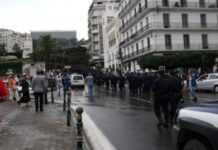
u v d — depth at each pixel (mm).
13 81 21656
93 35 102688
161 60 42156
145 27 52406
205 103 5199
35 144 8172
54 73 42031
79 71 68750
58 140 8602
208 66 43438
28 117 13016
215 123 4324
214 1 53250
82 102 20453
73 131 9852
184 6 51312
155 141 8641
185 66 42938
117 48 72062
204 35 52062
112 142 8680
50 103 19547
